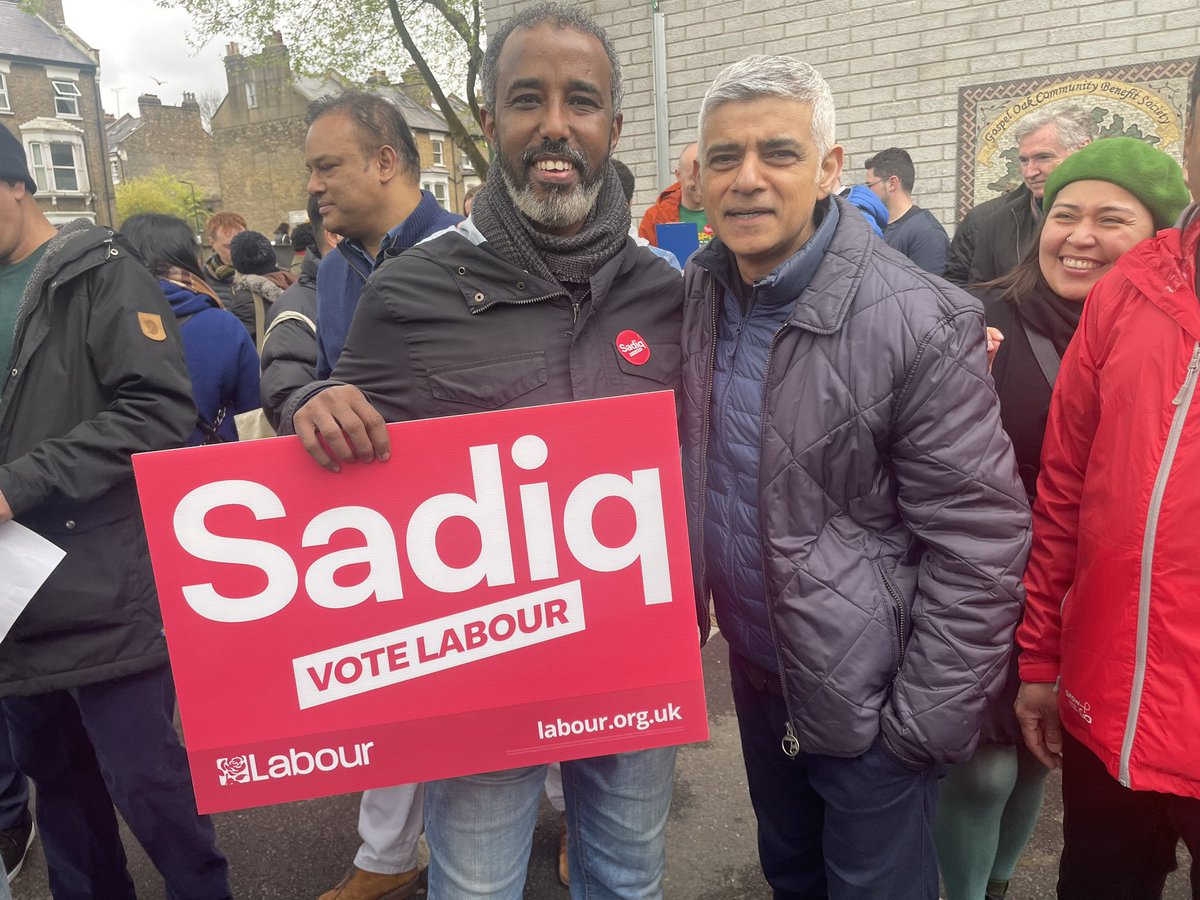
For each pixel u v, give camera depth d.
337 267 2.13
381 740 1.32
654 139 6.47
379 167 2.04
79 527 1.68
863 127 5.86
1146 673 1.30
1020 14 5.30
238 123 37.09
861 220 1.38
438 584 1.30
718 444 1.44
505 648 1.32
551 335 1.38
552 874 2.28
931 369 1.27
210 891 1.94
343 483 1.27
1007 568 1.31
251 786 1.30
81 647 1.69
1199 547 1.23
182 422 1.75
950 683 1.33
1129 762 1.33
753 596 1.43
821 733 1.38
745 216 1.31
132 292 1.73
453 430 1.28
